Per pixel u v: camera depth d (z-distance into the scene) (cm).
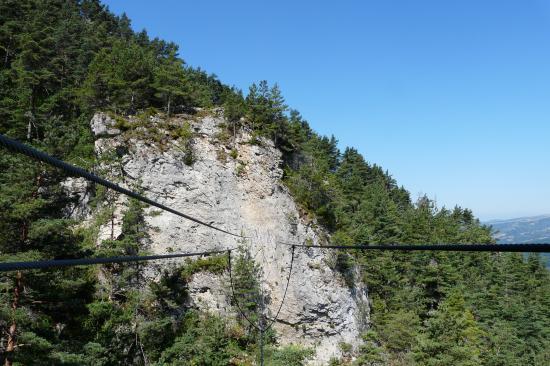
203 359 2814
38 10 5522
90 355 2031
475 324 4875
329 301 3994
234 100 4362
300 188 4444
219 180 4066
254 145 4369
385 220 6153
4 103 3862
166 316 3167
